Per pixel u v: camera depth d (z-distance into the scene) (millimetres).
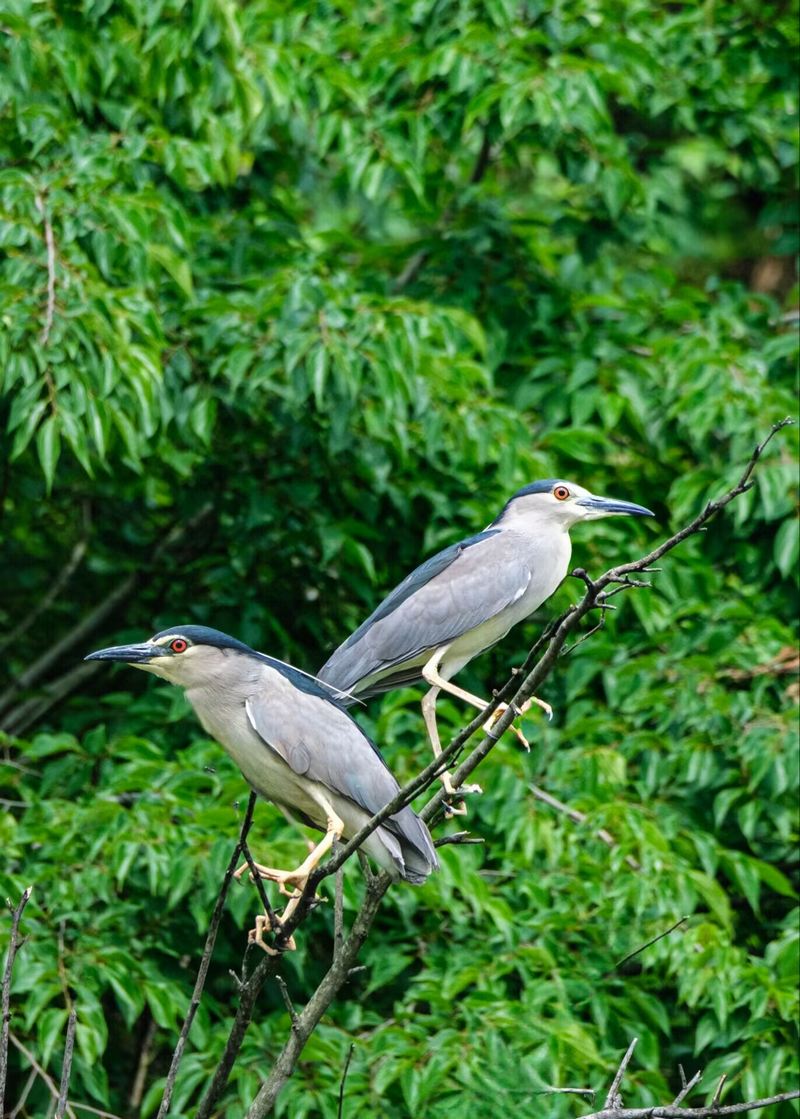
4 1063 6055
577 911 10539
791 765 10719
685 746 11195
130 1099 11484
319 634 12570
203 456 12539
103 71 11766
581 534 12422
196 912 9867
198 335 11820
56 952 9680
